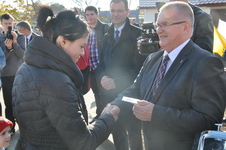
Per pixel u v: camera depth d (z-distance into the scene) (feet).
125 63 9.95
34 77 4.79
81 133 4.81
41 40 4.93
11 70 12.92
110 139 12.65
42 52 4.88
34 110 4.83
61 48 5.11
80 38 5.09
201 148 4.83
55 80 4.70
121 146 10.12
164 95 6.05
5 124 7.15
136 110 6.10
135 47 9.68
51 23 4.97
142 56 9.54
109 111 6.42
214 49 8.59
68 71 4.98
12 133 13.26
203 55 5.75
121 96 7.34
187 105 5.85
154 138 6.33
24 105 4.90
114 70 10.10
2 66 11.65
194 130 5.55
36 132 5.06
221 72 5.72
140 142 9.40
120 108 6.95
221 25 9.05
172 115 5.71
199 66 5.66
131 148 9.58
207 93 5.54
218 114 5.56
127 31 9.84
